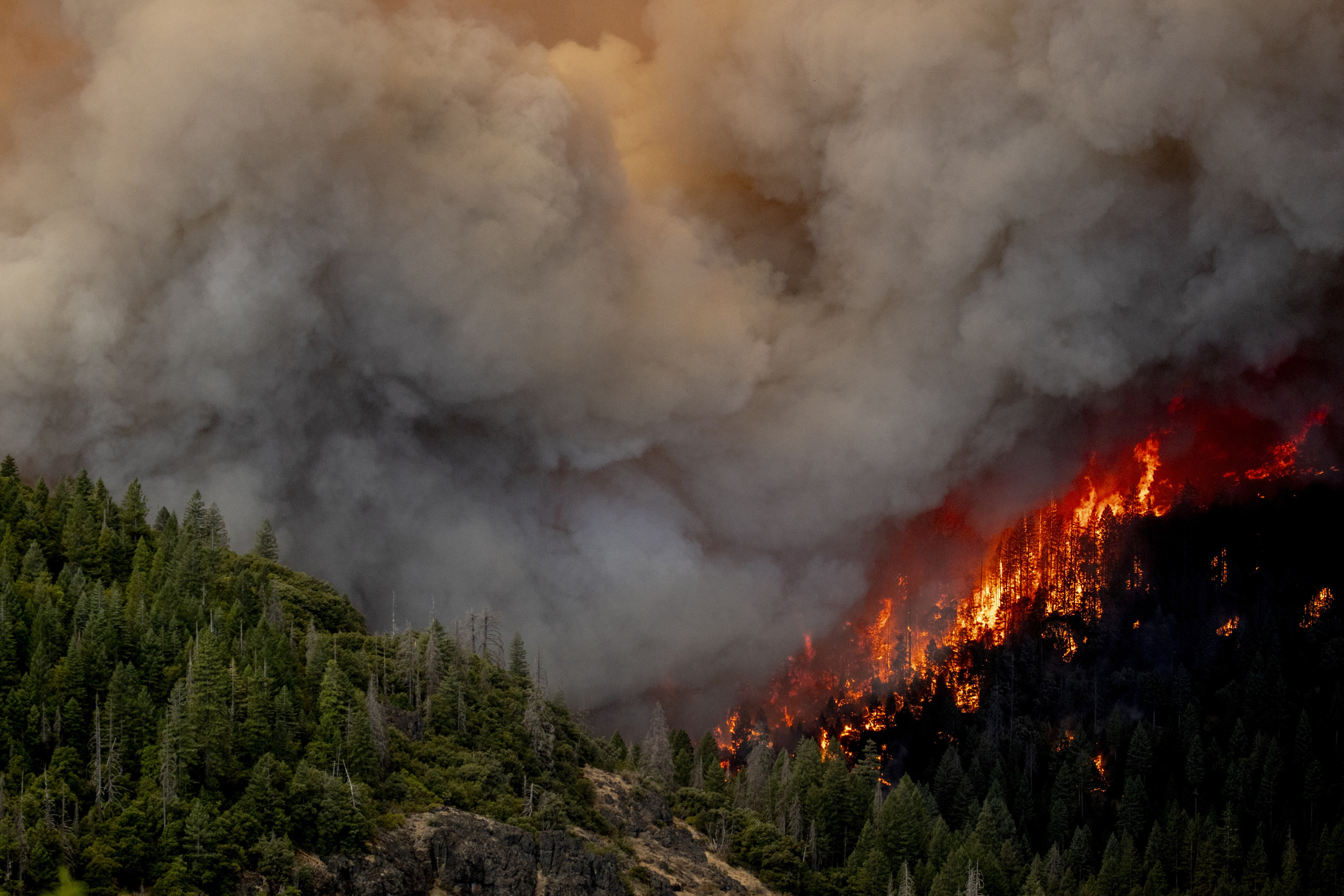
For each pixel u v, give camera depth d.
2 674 187.75
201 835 173.88
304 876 181.12
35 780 172.62
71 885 151.50
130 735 185.25
